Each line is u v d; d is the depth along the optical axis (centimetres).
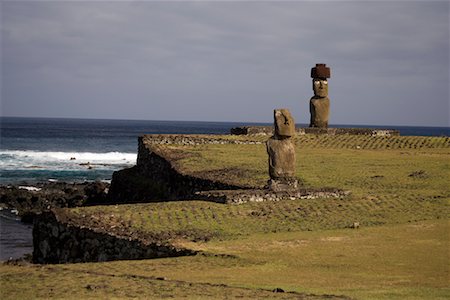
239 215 3130
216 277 2066
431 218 3122
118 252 2781
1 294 1819
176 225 2945
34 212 5194
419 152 5709
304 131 6372
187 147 5825
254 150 5684
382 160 5197
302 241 2633
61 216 3170
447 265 2242
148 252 2642
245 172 4500
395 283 1984
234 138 6209
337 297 1756
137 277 2041
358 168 4781
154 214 3152
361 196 3622
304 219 3066
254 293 1803
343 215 3161
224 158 5194
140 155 6000
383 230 2855
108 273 2128
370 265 2245
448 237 2708
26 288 1883
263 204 3356
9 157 10244
